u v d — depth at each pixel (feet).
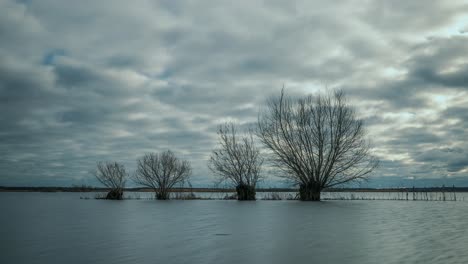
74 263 31.42
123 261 32.04
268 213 81.76
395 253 34.24
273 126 140.05
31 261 32.42
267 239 43.57
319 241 41.57
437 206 107.76
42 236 48.21
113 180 192.95
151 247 38.88
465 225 56.90
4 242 43.06
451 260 31.01
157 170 181.98
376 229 52.16
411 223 59.67
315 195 139.13
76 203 144.87
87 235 48.75
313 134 137.08
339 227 54.80
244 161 156.97
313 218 69.26
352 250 35.96
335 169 137.08
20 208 112.27
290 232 49.60
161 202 147.64
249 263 30.81
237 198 173.68
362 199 163.02
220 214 81.05
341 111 135.85
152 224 62.23
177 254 34.94
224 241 42.45
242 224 60.13
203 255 34.32
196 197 185.16
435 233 47.65
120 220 70.08
